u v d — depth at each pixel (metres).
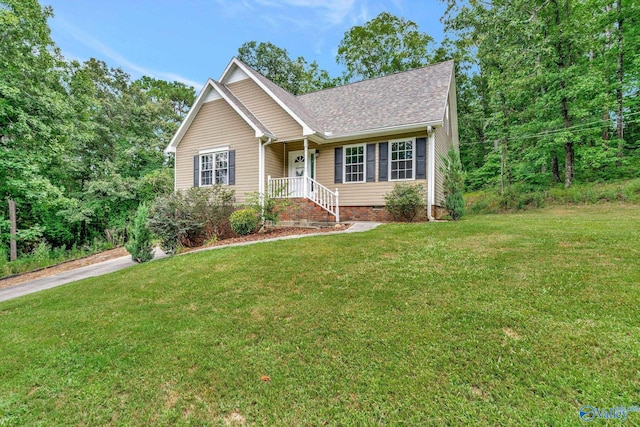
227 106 12.23
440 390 2.23
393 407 2.12
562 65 15.62
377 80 14.05
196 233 9.84
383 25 25.78
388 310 3.47
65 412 2.35
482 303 3.41
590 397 2.04
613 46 15.51
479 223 8.27
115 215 17.78
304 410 2.18
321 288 4.32
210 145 12.55
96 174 17.72
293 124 11.30
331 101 13.96
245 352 2.95
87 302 4.82
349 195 11.66
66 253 15.13
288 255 6.11
